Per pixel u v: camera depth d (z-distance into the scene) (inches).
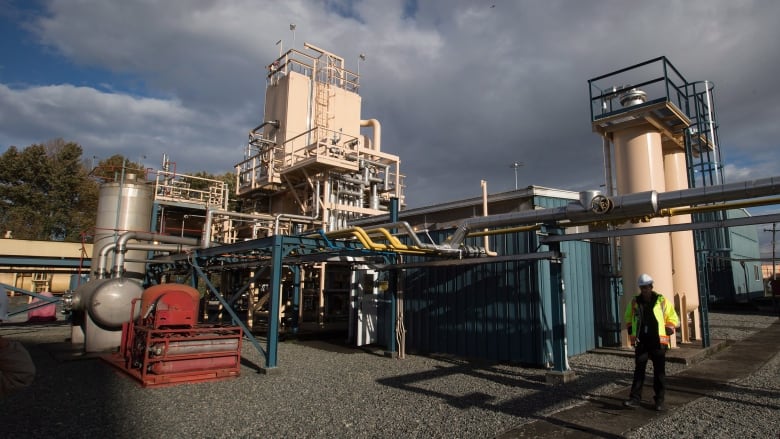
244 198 853.2
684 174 515.5
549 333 387.9
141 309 362.3
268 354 353.4
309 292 660.7
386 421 232.5
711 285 1024.2
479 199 458.0
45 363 399.2
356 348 503.5
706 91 516.7
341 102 907.4
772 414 238.1
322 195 704.4
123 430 220.5
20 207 1525.6
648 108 418.0
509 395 283.4
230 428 223.1
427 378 338.3
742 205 260.8
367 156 848.3
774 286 950.4
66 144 1701.5
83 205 1680.6
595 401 266.8
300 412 249.4
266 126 890.7
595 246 492.7
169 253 634.8
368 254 398.6
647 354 252.7
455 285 458.9
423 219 524.4
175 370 321.1
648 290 255.8
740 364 371.9
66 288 1067.3
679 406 253.3
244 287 416.8
